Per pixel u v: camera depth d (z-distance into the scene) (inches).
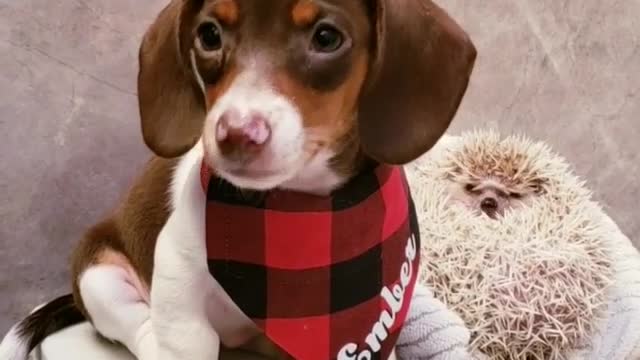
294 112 11.0
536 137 24.5
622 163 24.8
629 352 17.3
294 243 13.1
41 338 16.0
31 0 19.7
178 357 13.2
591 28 24.0
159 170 14.4
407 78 12.0
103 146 20.7
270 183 11.1
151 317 13.7
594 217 18.3
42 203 20.5
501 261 16.8
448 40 12.2
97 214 20.9
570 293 16.8
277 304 13.3
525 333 16.8
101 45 20.3
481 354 16.7
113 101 20.6
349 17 11.5
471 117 24.3
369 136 12.2
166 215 14.0
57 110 20.3
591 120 24.5
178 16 12.5
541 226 17.3
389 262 13.7
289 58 11.2
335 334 13.5
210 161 11.0
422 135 12.2
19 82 20.0
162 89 12.9
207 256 12.9
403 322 14.1
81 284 15.2
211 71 11.5
